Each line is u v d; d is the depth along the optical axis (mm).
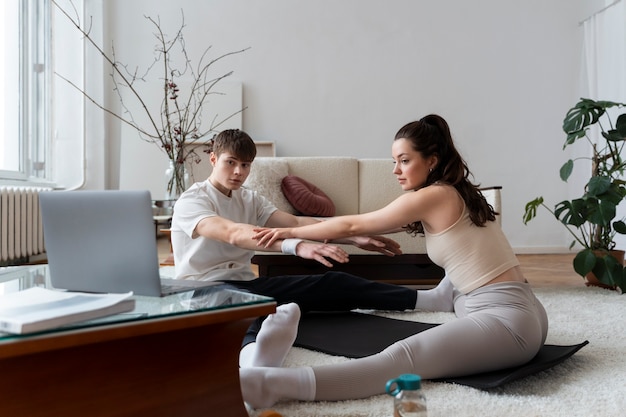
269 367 1507
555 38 5898
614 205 3412
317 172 3807
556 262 4965
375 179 3852
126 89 5688
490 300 1681
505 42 5895
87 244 1225
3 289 1261
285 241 1656
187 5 5762
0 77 4551
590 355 1943
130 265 1178
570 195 5859
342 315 2488
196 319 1040
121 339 1039
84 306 977
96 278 1225
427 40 5871
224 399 1204
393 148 1797
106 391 1027
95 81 5574
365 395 1495
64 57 5473
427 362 1556
